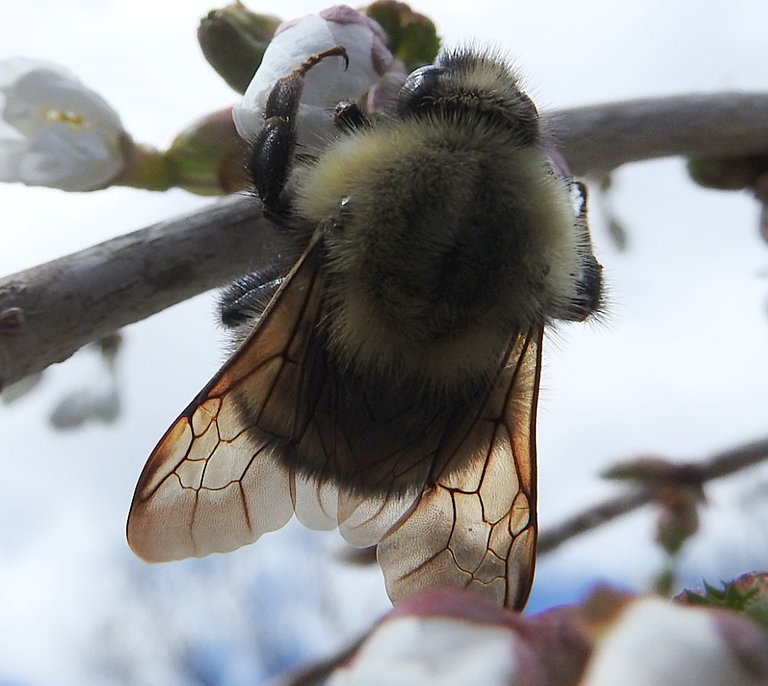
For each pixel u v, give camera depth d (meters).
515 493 0.08
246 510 0.08
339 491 0.08
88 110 0.09
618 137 0.10
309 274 0.08
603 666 0.06
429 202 0.08
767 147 0.10
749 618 0.06
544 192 0.08
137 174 0.09
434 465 0.08
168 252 0.09
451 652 0.06
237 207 0.09
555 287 0.08
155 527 0.08
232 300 0.09
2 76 0.09
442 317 0.08
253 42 0.09
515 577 0.08
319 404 0.08
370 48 0.09
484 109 0.08
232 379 0.08
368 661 0.06
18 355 0.08
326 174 0.08
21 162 0.09
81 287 0.08
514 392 0.08
